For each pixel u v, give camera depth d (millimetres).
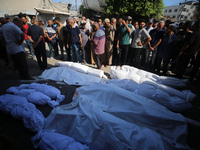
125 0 10430
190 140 1803
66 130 1703
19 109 1941
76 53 5000
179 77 3865
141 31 3865
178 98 2449
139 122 1725
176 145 1478
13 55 3131
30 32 3719
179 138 1550
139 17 11836
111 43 4770
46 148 1358
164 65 4176
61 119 1749
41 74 3869
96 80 3451
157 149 1313
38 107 2371
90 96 2145
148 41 3854
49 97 2545
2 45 3047
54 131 1647
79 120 1648
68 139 1461
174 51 4391
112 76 3582
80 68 3883
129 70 3721
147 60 4758
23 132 1820
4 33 2877
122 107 1854
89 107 1770
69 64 4055
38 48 3963
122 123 1527
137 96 2031
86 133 1571
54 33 5598
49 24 5473
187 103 2334
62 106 1897
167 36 3781
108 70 4742
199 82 3662
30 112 1884
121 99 1913
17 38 2994
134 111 1756
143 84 2826
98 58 4457
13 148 602
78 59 5207
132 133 1435
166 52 3906
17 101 2107
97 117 1596
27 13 10156
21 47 3170
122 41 4434
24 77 3438
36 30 3701
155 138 1420
